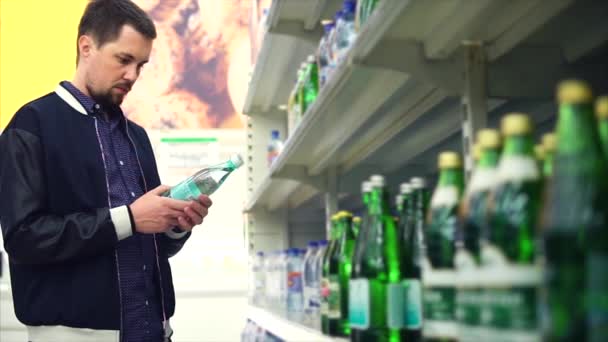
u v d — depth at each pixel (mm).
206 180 2279
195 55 5043
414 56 1331
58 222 1956
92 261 2018
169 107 5016
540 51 1394
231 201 4613
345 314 1591
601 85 1414
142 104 5000
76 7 4914
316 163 2826
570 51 1406
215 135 4703
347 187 2863
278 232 4043
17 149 1994
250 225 4031
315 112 1888
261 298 3430
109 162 2152
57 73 4898
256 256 3520
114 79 2154
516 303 665
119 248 2076
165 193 2182
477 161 812
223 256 4559
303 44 3004
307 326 1922
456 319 877
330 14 2682
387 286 1206
